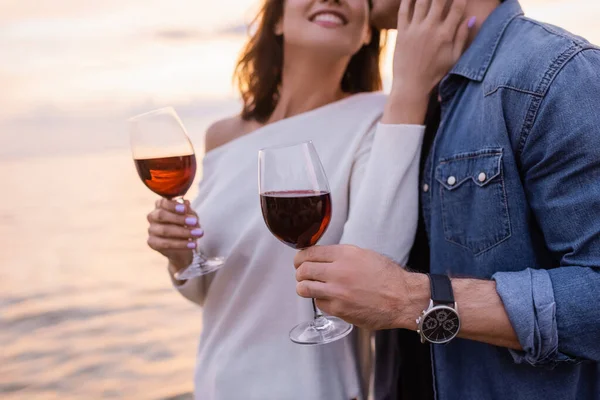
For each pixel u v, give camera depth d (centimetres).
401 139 142
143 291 550
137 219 777
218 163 183
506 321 114
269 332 159
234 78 199
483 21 140
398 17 145
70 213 826
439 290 115
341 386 155
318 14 167
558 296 112
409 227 142
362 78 198
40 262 643
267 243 160
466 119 131
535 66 118
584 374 132
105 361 418
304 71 182
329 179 162
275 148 120
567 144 112
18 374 408
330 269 116
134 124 157
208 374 165
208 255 171
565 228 115
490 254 127
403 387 162
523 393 128
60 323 490
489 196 125
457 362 138
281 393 154
